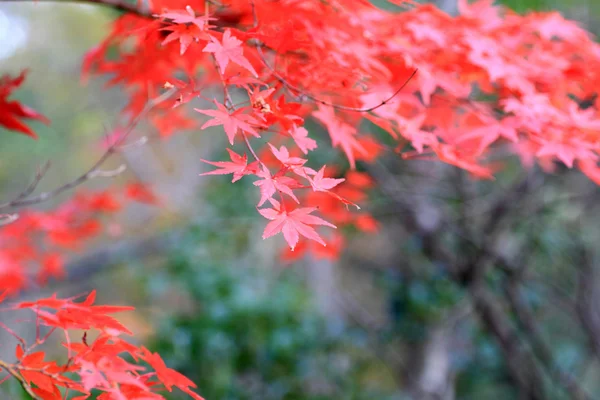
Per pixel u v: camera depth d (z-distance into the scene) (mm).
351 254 6387
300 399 3871
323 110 1537
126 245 4738
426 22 1821
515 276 4129
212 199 5137
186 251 4391
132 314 5426
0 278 2734
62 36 9164
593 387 5805
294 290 4445
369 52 1615
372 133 3926
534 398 4195
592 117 1815
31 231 2885
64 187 2002
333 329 4512
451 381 4820
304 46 1394
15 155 9000
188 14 1287
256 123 1206
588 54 1926
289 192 1125
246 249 5141
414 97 1692
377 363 4879
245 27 1693
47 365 1146
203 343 3713
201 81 2291
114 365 1161
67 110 8586
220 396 3617
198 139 8180
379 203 4211
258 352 3863
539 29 1963
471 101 1837
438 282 4715
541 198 4219
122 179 8273
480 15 2025
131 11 1867
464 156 1646
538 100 1673
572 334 5566
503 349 4191
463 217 3945
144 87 2121
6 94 1924
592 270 4375
